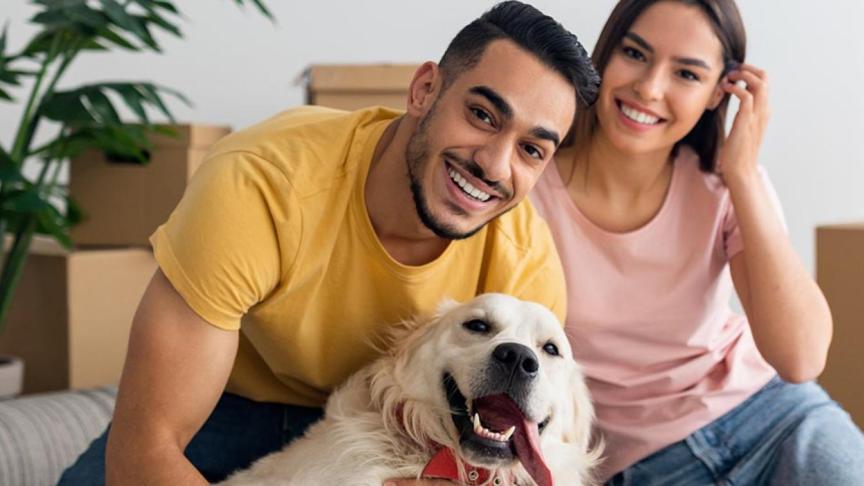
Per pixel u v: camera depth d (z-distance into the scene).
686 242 2.06
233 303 1.52
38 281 3.10
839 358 2.43
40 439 2.12
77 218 3.33
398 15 3.68
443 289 1.80
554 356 1.76
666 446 2.01
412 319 1.78
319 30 3.73
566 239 2.06
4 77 2.94
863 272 2.37
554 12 3.48
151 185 3.25
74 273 3.04
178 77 3.82
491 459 1.58
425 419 1.69
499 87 1.46
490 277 1.83
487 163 1.49
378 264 1.69
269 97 3.79
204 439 1.91
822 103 3.43
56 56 2.94
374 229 1.68
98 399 2.35
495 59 1.47
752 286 1.96
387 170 1.62
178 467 1.46
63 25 2.82
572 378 1.84
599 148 2.07
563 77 1.49
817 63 3.42
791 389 2.07
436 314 1.75
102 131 3.00
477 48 1.49
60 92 2.86
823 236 2.44
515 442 1.60
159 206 3.24
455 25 3.63
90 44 3.01
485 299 1.71
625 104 1.98
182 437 1.51
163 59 3.82
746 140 1.97
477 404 1.62
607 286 2.05
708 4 1.93
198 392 1.51
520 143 1.50
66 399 2.30
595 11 3.45
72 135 3.00
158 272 1.55
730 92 2.00
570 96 1.51
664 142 2.00
